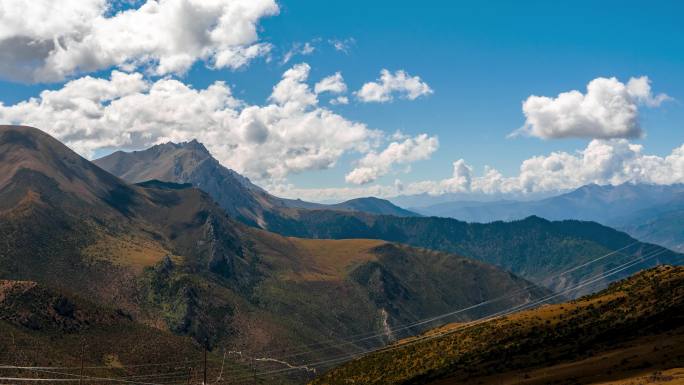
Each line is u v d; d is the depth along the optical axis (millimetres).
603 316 180250
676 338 132000
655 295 179375
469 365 177000
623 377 113250
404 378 191250
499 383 142000
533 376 137875
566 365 139750
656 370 111312
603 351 143250
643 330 152000
